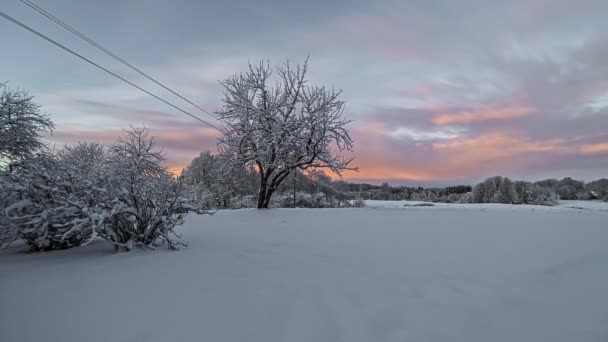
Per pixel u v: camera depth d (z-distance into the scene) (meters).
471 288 3.98
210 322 3.01
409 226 9.88
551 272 4.69
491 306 3.45
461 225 10.21
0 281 4.09
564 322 3.11
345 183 40.47
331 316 3.16
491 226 10.04
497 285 4.10
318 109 17.20
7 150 12.64
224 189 32.03
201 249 6.05
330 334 2.81
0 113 12.25
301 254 5.71
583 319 3.17
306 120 17.39
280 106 17.98
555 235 8.10
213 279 4.23
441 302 3.54
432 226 9.90
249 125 17.67
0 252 6.19
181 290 3.82
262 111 17.53
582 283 4.23
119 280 4.15
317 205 29.98
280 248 6.22
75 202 5.30
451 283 4.16
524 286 4.07
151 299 3.54
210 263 5.02
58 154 9.45
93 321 3.01
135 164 6.29
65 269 4.62
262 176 17.89
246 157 17.31
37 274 4.38
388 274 4.53
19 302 3.43
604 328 2.98
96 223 5.14
